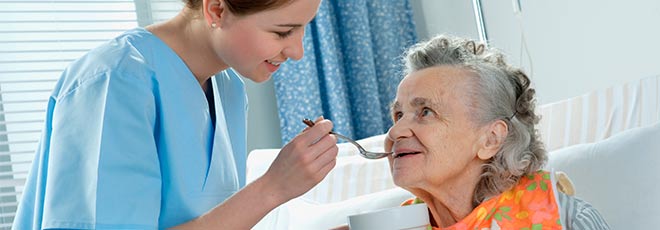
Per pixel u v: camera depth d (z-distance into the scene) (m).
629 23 2.57
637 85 2.11
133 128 1.37
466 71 1.57
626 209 1.74
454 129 1.54
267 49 1.37
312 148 1.34
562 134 2.15
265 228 2.26
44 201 1.38
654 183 1.73
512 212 1.53
